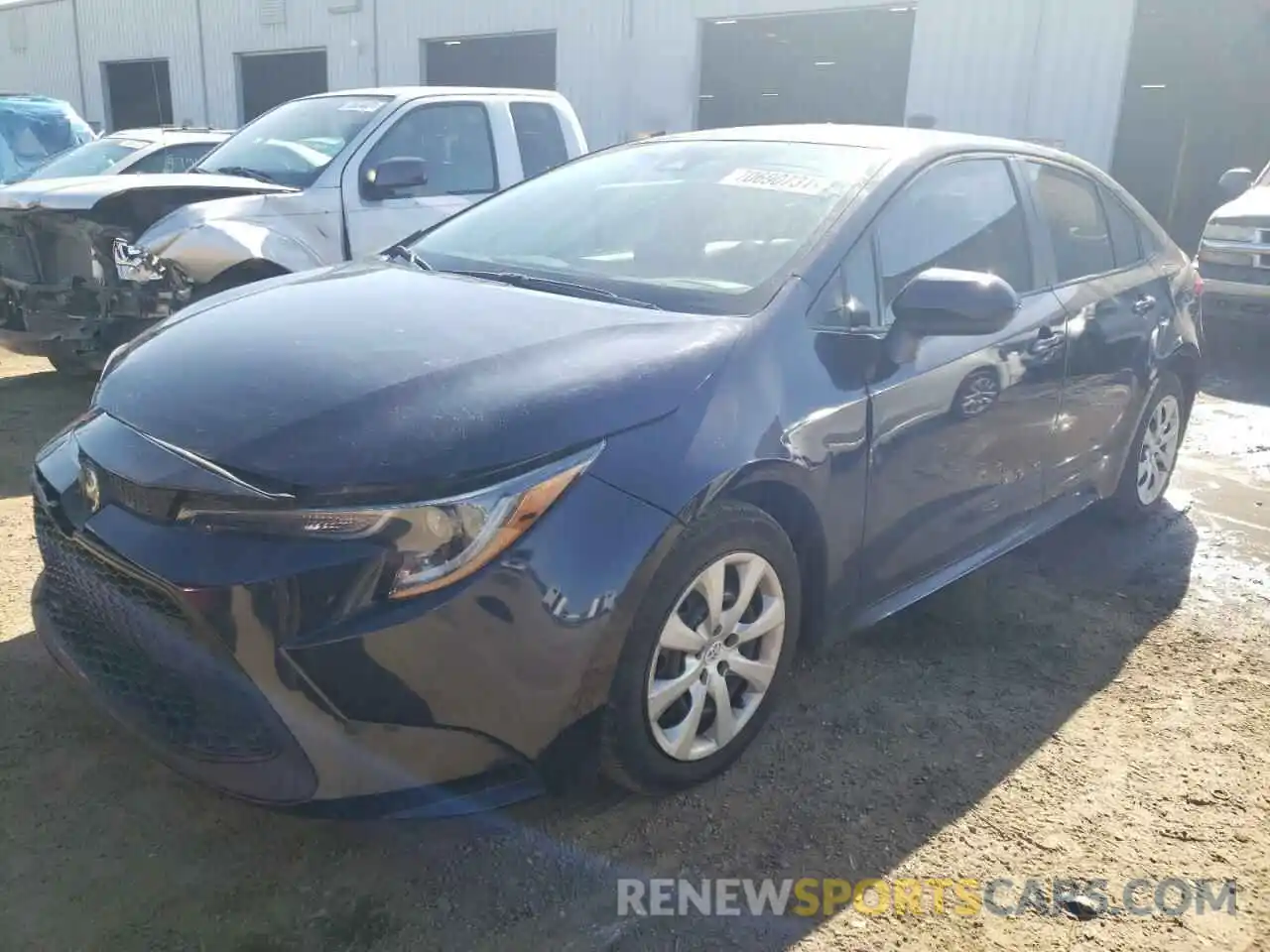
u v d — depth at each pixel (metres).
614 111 17.39
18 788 2.63
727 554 2.59
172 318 3.07
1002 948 2.29
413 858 2.47
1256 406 7.05
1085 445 4.08
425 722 2.15
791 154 3.49
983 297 2.82
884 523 3.08
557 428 2.29
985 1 13.62
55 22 26.39
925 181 3.34
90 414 2.69
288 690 2.08
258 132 6.78
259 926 2.24
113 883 2.34
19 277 5.86
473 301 2.85
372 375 2.38
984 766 2.93
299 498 2.12
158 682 2.29
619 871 2.46
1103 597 4.04
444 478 2.14
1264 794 2.85
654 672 2.50
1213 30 12.64
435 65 19.83
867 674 3.40
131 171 8.90
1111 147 13.05
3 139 11.59
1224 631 3.79
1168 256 4.71
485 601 2.14
